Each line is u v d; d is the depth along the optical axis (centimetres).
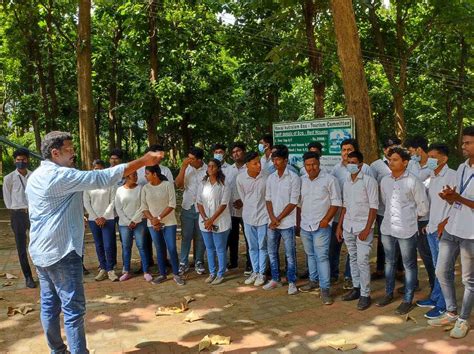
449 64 1766
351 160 495
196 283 610
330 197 521
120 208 620
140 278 639
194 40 1557
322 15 1140
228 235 618
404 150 472
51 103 1647
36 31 1525
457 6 1359
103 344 423
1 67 1902
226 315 490
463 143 408
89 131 1072
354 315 479
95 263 724
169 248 608
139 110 1464
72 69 1711
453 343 400
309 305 515
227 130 1723
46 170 341
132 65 1742
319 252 523
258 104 1620
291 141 732
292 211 553
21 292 582
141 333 446
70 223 346
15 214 593
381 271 604
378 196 497
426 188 513
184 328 457
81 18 1054
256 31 1325
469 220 402
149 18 1343
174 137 2064
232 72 1669
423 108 2106
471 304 409
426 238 507
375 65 1934
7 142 622
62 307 351
